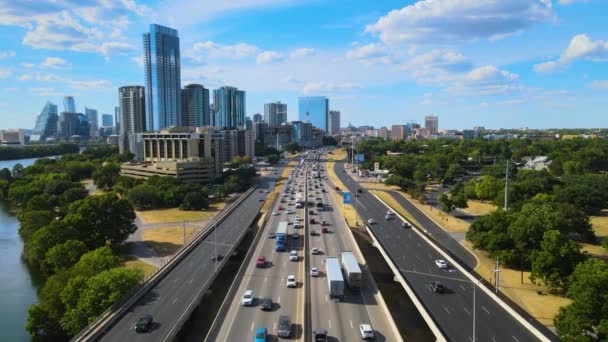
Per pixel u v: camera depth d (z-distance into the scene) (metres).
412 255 146.88
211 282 123.69
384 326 95.00
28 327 101.75
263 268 135.12
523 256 136.62
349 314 101.19
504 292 122.81
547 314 108.56
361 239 185.00
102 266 120.44
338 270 117.19
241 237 176.00
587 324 82.81
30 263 155.38
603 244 150.00
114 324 94.38
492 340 86.00
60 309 105.38
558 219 143.75
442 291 112.12
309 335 90.56
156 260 157.12
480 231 160.75
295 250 155.62
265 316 99.94
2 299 131.88
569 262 119.00
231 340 88.38
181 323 95.25
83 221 161.62
